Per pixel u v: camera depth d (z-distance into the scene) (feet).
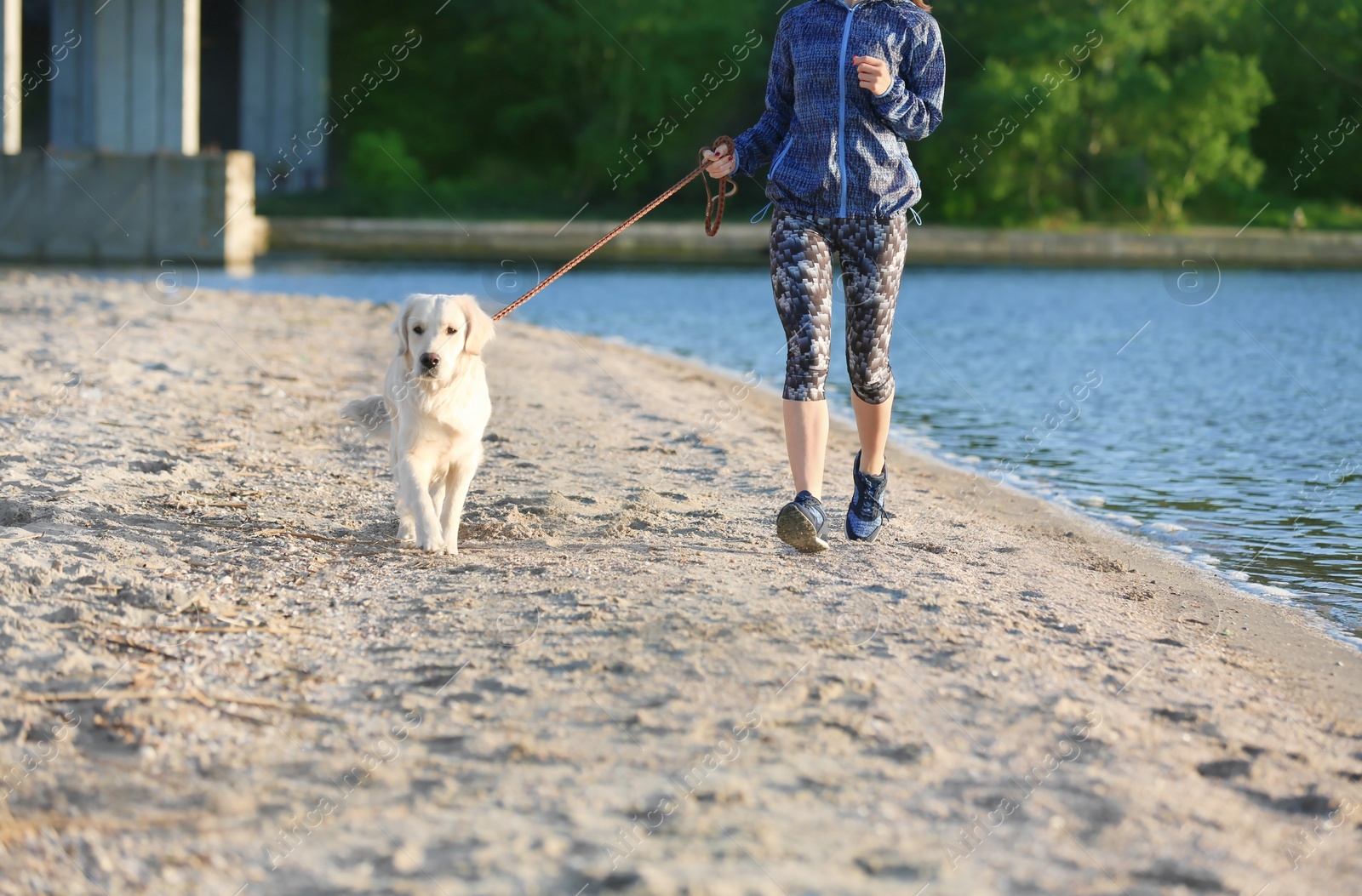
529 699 14.71
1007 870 11.10
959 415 44.60
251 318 60.34
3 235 133.59
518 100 227.61
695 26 207.62
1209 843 11.87
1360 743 15.19
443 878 10.66
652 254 160.45
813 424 20.63
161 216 134.21
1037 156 195.52
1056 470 34.86
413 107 225.15
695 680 15.28
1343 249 172.76
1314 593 23.00
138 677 15.14
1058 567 23.54
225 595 18.58
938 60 20.52
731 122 213.05
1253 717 15.66
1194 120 195.00
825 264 20.68
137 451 28.68
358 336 56.49
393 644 16.57
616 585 19.13
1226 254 172.96
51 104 198.49
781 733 13.84
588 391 44.06
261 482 26.84
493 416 37.27
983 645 17.07
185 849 11.23
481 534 23.12
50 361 40.19
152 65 153.69
